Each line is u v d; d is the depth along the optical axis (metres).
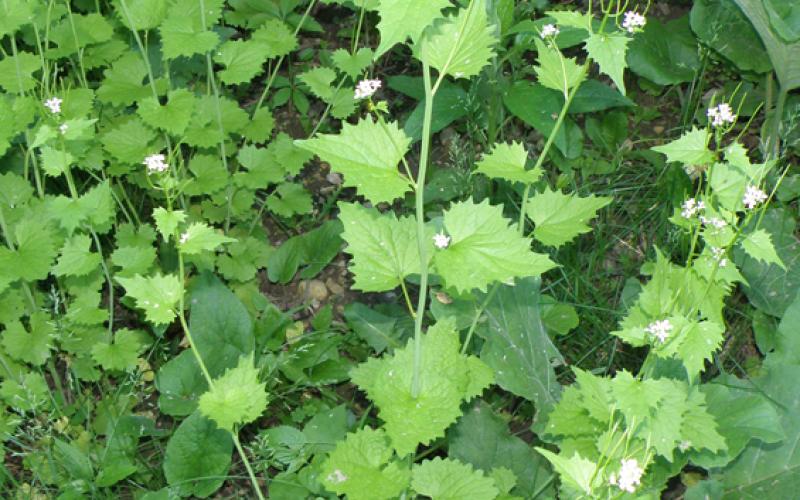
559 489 0.76
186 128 0.96
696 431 0.67
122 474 0.78
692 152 0.65
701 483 0.74
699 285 0.68
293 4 1.20
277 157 1.01
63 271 0.80
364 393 0.92
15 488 0.83
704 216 0.67
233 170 1.10
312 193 1.12
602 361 0.92
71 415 0.89
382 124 0.56
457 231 0.57
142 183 1.00
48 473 0.84
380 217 0.63
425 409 0.60
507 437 0.78
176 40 0.89
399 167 1.12
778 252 0.96
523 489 0.76
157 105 0.90
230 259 1.00
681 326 0.61
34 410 0.81
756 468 0.76
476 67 0.55
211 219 1.03
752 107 1.16
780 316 0.92
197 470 0.80
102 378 0.92
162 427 0.90
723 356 0.92
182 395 0.86
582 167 1.10
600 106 1.04
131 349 0.86
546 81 0.66
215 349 0.88
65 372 0.95
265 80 1.24
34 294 0.93
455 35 0.56
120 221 1.05
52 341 0.91
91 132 0.89
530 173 0.66
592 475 0.55
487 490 0.64
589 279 0.98
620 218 1.05
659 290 0.69
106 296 1.00
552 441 0.75
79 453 0.81
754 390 0.80
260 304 0.98
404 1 0.46
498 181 1.04
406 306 0.97
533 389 0.81
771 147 1.05
